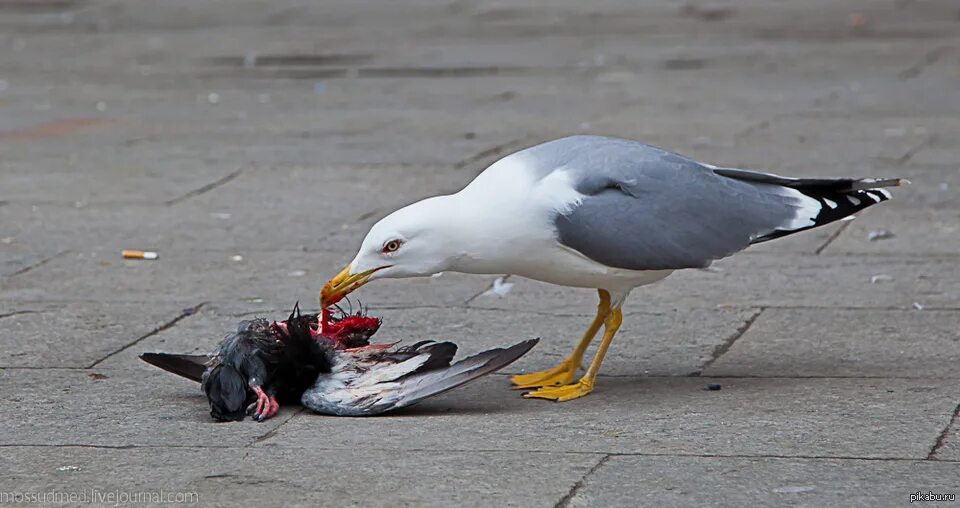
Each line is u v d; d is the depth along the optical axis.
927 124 21.67
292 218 16.52
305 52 31.69
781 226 10.04
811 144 20.17
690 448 8.93
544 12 38.19
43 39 34.62
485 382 10.66
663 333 11.91
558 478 8.38
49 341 11.80
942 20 35.09
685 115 23.02
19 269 14.38
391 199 17.38
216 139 21.72
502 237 9.76
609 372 10.89
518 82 27.23
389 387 9.73
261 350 9.87
